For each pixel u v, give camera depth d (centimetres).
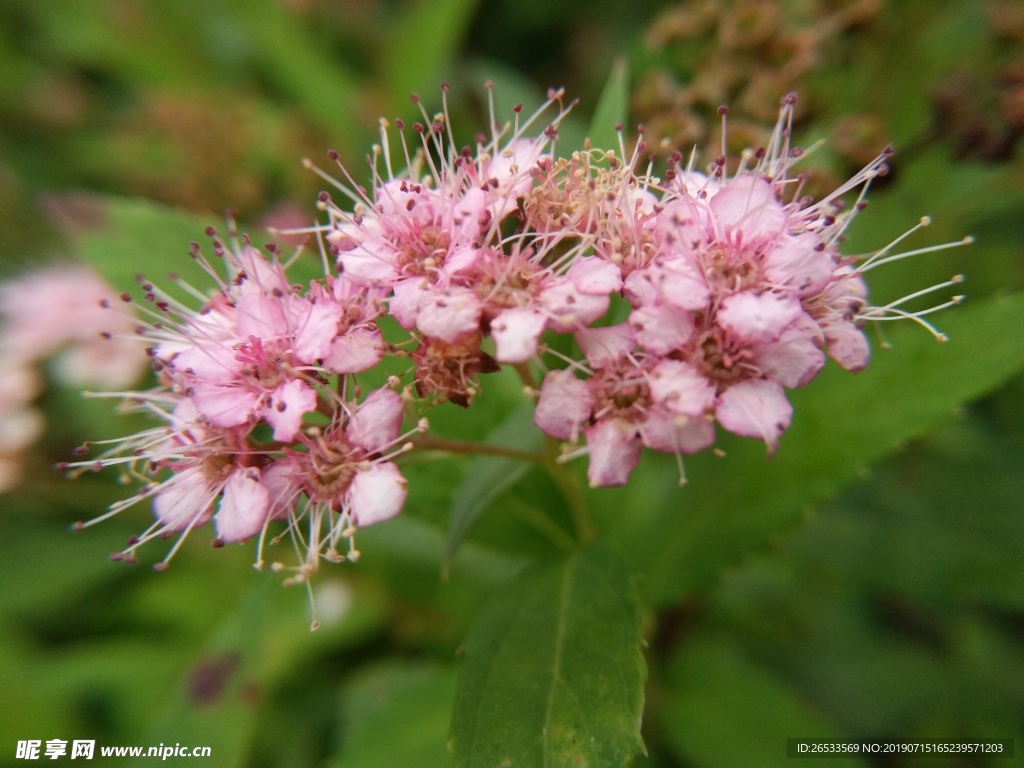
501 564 5
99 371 6
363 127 6
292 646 5
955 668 5
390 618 5
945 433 5
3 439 6
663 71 5
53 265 7
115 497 6
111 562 6
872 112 5
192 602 6
